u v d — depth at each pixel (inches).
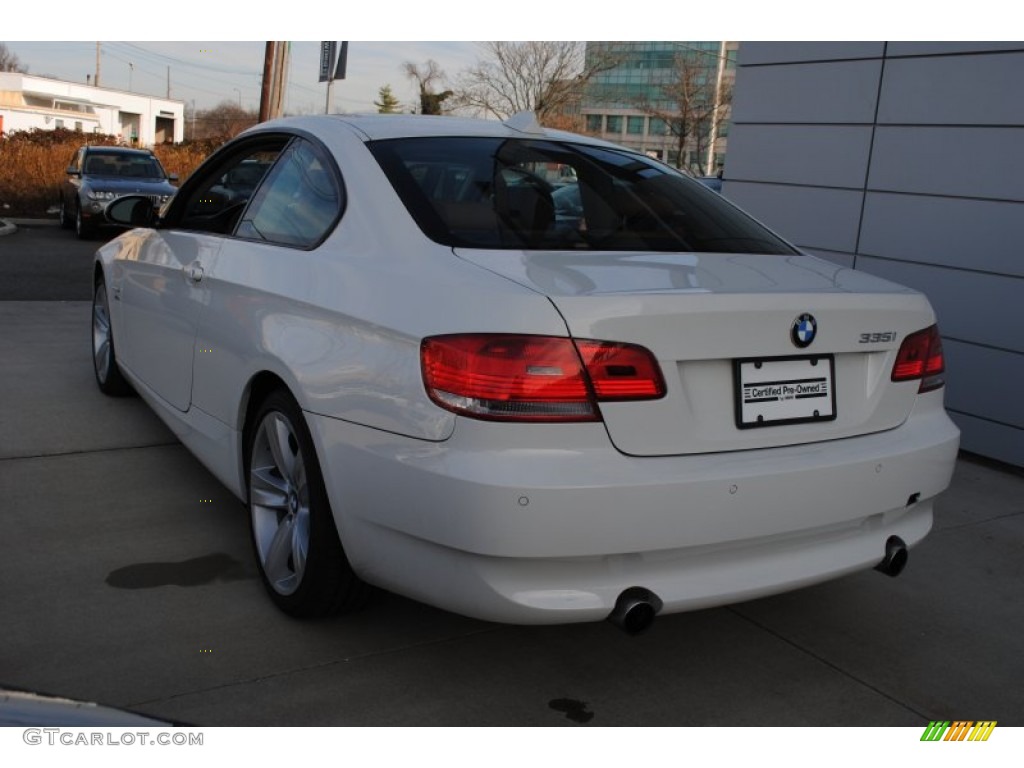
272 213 138.3
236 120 2908.5
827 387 108.1
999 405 215.2
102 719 62.6
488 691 110.0
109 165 680.4
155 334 167.8
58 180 836.6
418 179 120.3
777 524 101.7
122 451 185.5
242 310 130.0
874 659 122.6
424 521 96.2
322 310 112.4
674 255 116.6
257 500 129.6
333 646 117.6
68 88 2161.7
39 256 520.7
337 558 113.6
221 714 102.0
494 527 91.7
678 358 97.3
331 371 107.8
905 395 115.3
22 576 131.5
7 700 62.5
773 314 102.2
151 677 108.4
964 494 192.5
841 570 107.7
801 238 259.9
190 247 155.8
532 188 124.2
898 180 233.3
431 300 100.2
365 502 103.0
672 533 95.9
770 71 263.6
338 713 103.7
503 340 93.6
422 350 97.6
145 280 173.9
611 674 115.4
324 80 526.9
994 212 213.6
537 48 1697.8
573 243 115.1
